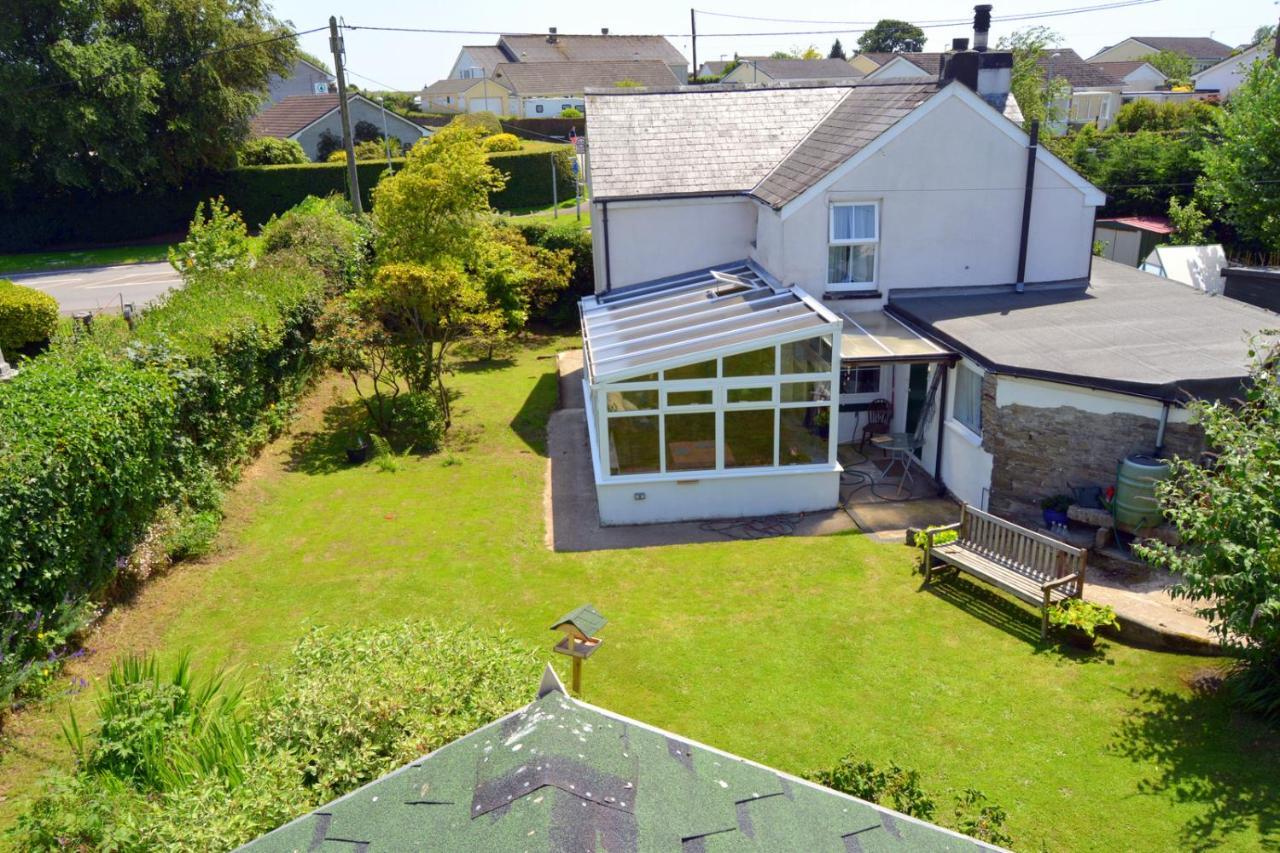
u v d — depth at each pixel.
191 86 46.41
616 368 15.30
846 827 4.23
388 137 61.41
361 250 27.70
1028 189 18.05
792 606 12.57
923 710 10.10
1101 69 80.00
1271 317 15.86
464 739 4.47
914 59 53.25
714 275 19.95
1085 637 11.20
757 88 23.52
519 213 49.31
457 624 10.96
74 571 11.14
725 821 3.97
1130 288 18.64
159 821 6.39
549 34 96.19
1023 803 8.52
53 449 10.83
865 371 18.86
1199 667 10.51
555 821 3.52
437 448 19.45
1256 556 8.72
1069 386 13.54
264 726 7.43
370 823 4.01
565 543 14.93
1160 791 8.57
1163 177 38.72
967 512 13.02
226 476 16.33
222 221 25.31
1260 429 9.84
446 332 20.53
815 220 17.89
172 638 11.85
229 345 16.66
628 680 10.91
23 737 9.47
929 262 18.47
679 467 15.66
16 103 41.81
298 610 12.63
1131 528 12.97
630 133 22.05
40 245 47.53
